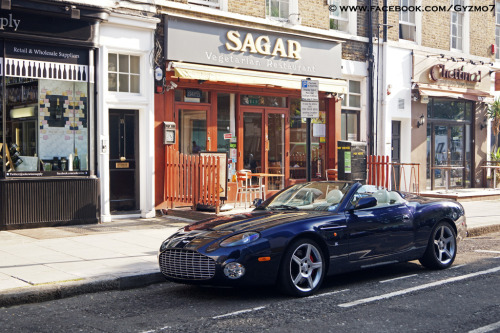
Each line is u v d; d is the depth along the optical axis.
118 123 12.74
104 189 12.16
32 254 8.84
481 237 12.18
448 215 8.48
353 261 7.23
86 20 11.62
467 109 20.50
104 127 12.13
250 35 14.24
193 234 6.93
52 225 11.37
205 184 12.48
